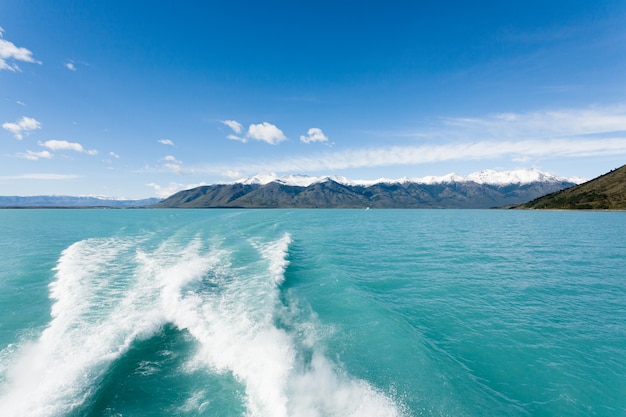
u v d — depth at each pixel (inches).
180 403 311.9
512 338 486.6
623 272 922.1
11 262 925.8
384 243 1469.0
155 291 631.8
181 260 934.4
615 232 2065.7
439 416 310.2
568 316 578.9
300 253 1139.9
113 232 1749.5
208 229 1902.1
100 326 462.6
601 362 421.7
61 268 832.9
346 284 717.9
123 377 347.9
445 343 467.2
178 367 371.9
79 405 299.6
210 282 709.3
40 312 534.3
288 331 472.4
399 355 413.4
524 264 1024.2
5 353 392.8
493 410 325.4
